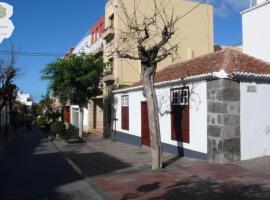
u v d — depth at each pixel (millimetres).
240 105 13633
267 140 14336
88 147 22047
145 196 9273
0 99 31094
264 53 19469
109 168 13852
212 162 13633
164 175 11852
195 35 30703
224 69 13617
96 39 36438
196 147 14750
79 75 26281
